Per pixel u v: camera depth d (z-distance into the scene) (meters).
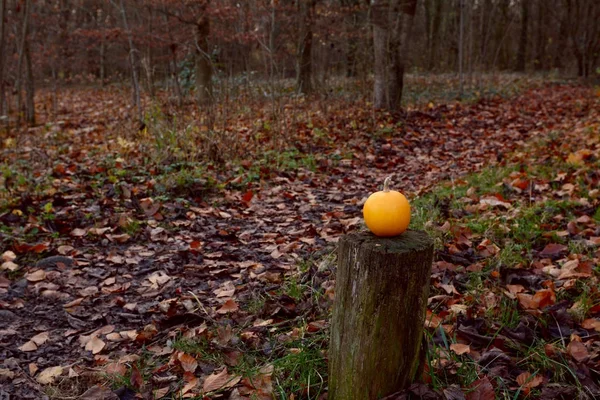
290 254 4.14
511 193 5.06
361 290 1.99
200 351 2.84
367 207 2.07
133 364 2.76
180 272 4.02
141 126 7.86
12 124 11.05
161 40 11.78
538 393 2.29
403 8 10.79
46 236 4.59
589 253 3.50
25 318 3.40
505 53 27.33
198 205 5.51
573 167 5.65
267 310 3.21
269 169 6.66
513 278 3.30
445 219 4.48
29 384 2.71
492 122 10.24
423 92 14.30
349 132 9.02
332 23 11.88
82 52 20.33
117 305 3.54
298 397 2.40
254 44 10.77
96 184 5.77
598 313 2.88
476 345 2.68
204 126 7.41
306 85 12.57
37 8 15.84
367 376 2.06
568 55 22.06
